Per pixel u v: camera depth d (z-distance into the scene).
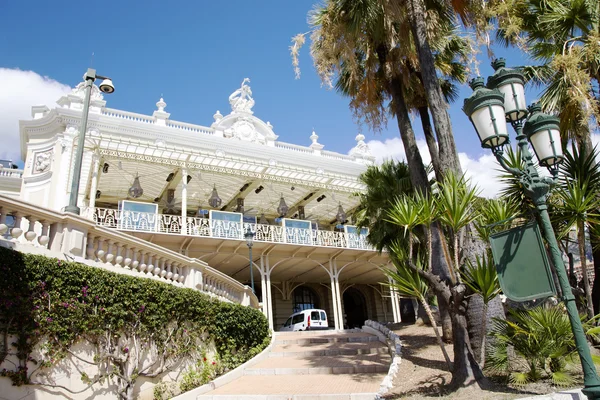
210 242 18.83
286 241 20.34
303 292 28.09
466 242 7.56
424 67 8.76
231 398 8.51
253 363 11.70
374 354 11.68
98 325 7.46
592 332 6.15
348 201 25.06
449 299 6.59
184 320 9.68
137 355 8.09
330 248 21.48
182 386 9.12
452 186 6.55
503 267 5.25
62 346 6.80
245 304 14.27
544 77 10.54
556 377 6.10
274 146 23.84
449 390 6.60
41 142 18.47
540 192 4.93
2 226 6.51
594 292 9.02
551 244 4.74
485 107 5.33
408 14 9.54
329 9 10.00
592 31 8.72
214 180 21.38
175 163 18.58
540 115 5.61
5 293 6.17
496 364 6.84
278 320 25.84
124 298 8.07
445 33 11.37
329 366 10.59
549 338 6.23
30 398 6.23
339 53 10.38
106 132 19.11
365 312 29.16
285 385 9.30
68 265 7.16
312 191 23.39
